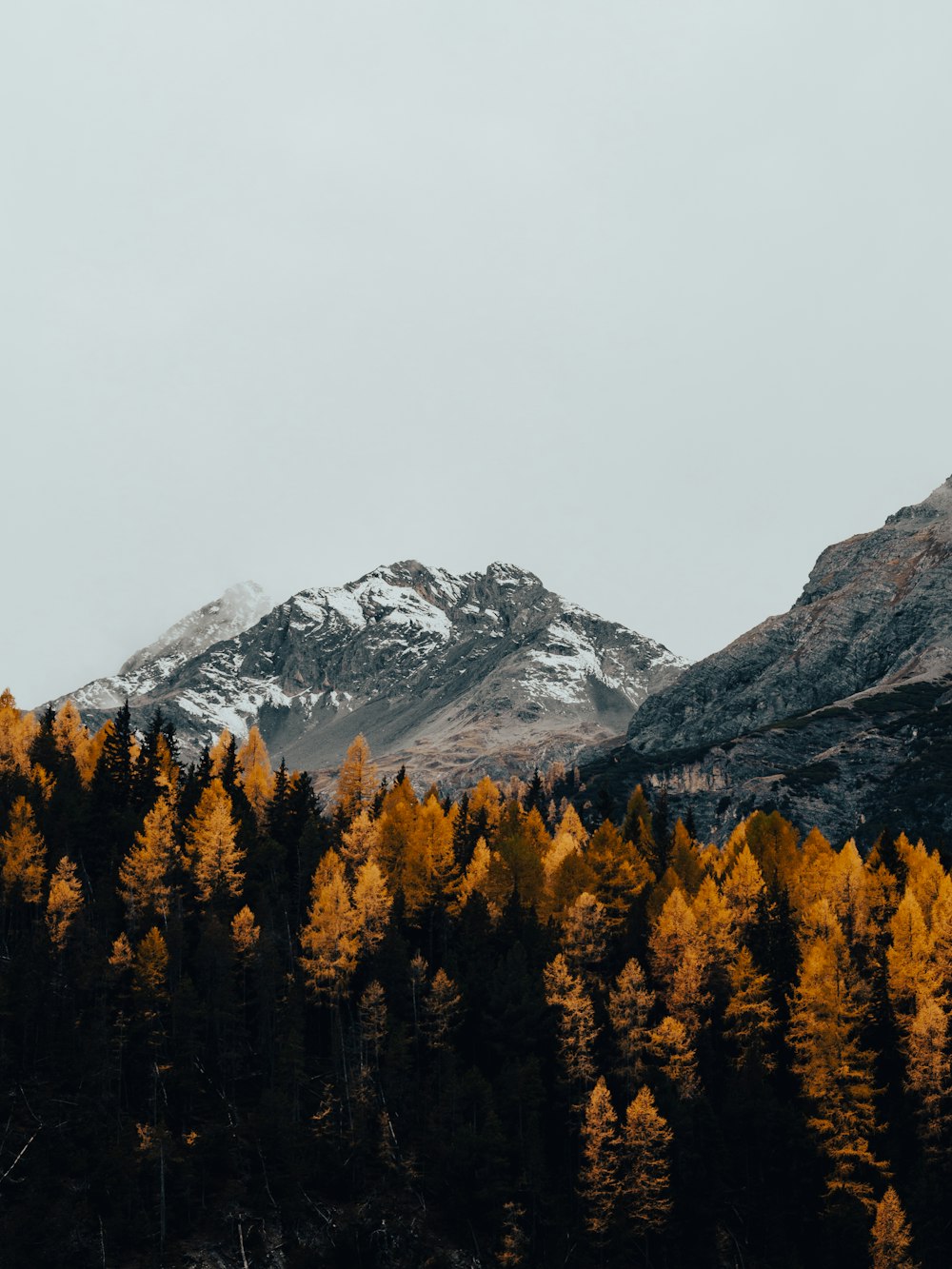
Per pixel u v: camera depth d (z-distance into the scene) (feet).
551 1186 297.94
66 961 328.90
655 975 341.41
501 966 335.67
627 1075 313.12
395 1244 282.56
